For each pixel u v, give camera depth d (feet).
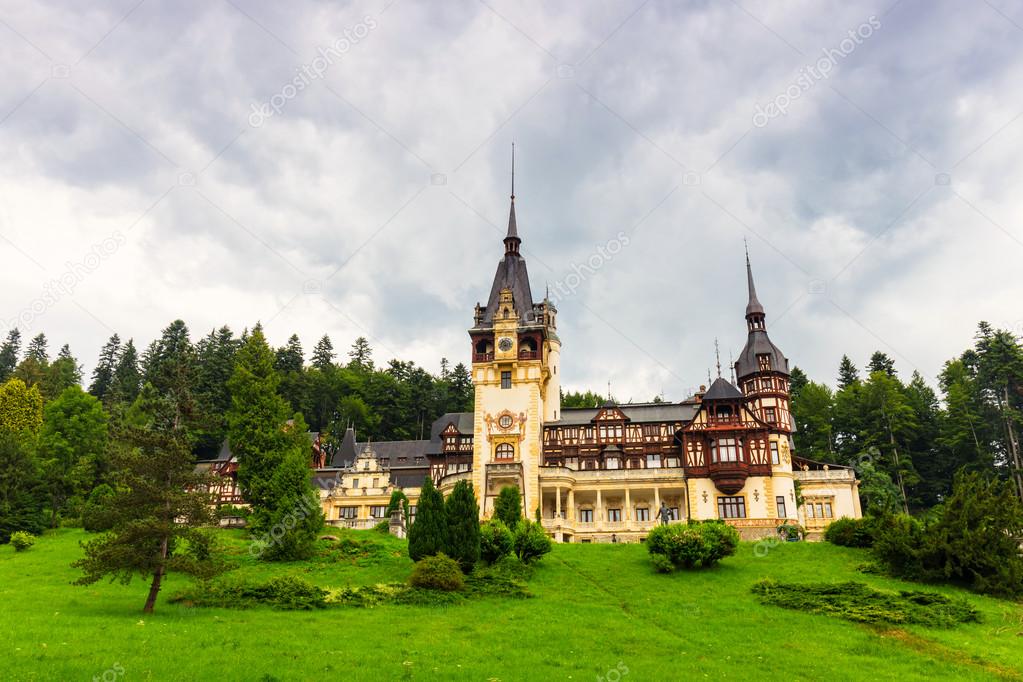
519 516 194.90
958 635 114.52
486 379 256.73
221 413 344.69
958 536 145.59
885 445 305.94
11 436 216.13
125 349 435.53
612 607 131.75
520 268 286.05
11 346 458.91
